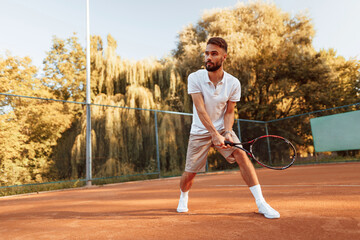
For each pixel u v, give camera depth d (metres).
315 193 3.14
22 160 6.72
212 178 7.41
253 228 1.73
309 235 1.51
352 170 6.50
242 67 14.66
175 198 3.57
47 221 2.36
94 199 4.00
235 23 16.69
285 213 2.13
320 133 10.77
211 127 2.21
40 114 7.37
